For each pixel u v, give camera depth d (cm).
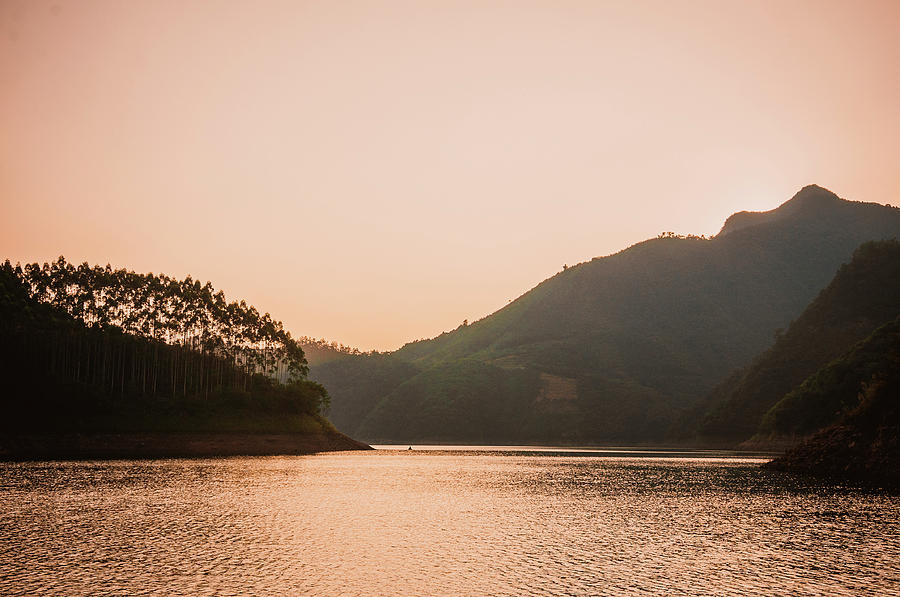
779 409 18225
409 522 4569
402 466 11406
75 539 3725
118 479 7200
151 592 2655
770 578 2941
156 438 13538
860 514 4962
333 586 2770
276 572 3000
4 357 13312
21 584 2750
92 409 13438
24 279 15775
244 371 17712
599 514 5031
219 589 2708
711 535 4053
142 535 3881
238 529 4150
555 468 11106
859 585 2820
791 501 5831
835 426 9888
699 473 9619
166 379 16075
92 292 15750
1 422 12262
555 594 2670
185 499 5581
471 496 6319
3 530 3991
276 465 10538
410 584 2814
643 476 9038
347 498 5981
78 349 14800
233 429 14850
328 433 17825
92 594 2617
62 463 9700
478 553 3475
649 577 2956
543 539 3909
